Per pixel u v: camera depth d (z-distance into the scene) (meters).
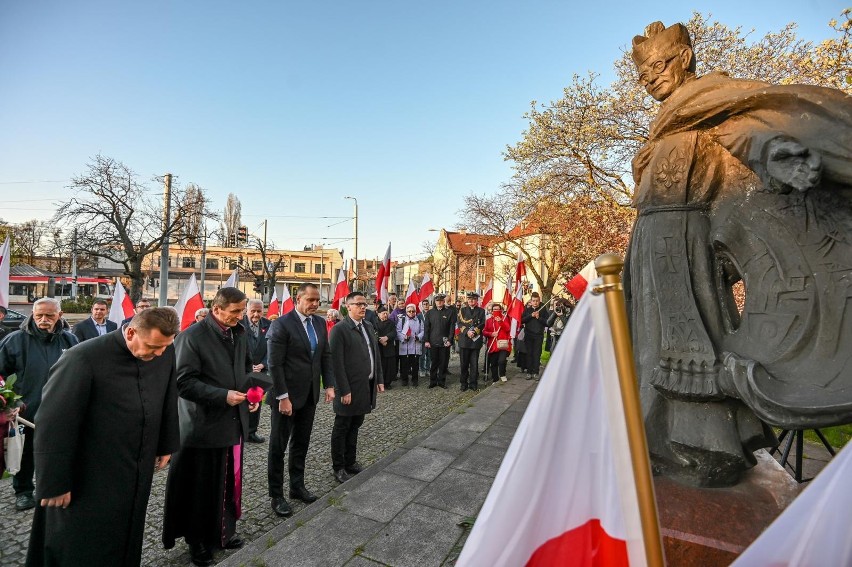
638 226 2.39
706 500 1.95
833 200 1.79
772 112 1.86
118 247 23.91
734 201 2.08
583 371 1.07
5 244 5.03
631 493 0.95
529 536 1.04
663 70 2.33
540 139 12.72
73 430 2.23
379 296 11.30
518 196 16.62
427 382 10.15
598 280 0.99
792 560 1.01
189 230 26.58
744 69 10.48
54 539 2.26
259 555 2.88
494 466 4.36
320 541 3.03
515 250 31.19
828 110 1.68
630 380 0.95
